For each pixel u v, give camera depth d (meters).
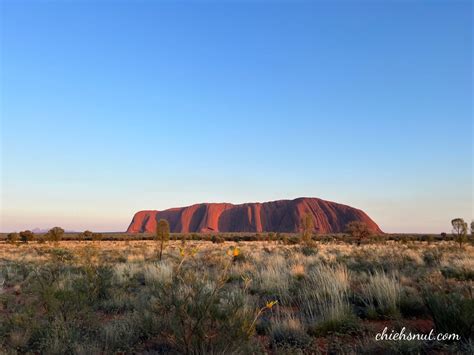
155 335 6.23
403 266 14.53
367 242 51.56
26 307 7.89
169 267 13.84
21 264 17.98
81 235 77.25
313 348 5.75
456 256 19.83
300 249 25.52
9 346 5.98
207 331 5.24
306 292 9.04
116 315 8.29
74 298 7.54
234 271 13.49
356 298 8.78
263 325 6.95
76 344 5.62
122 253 28.34
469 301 6.26
